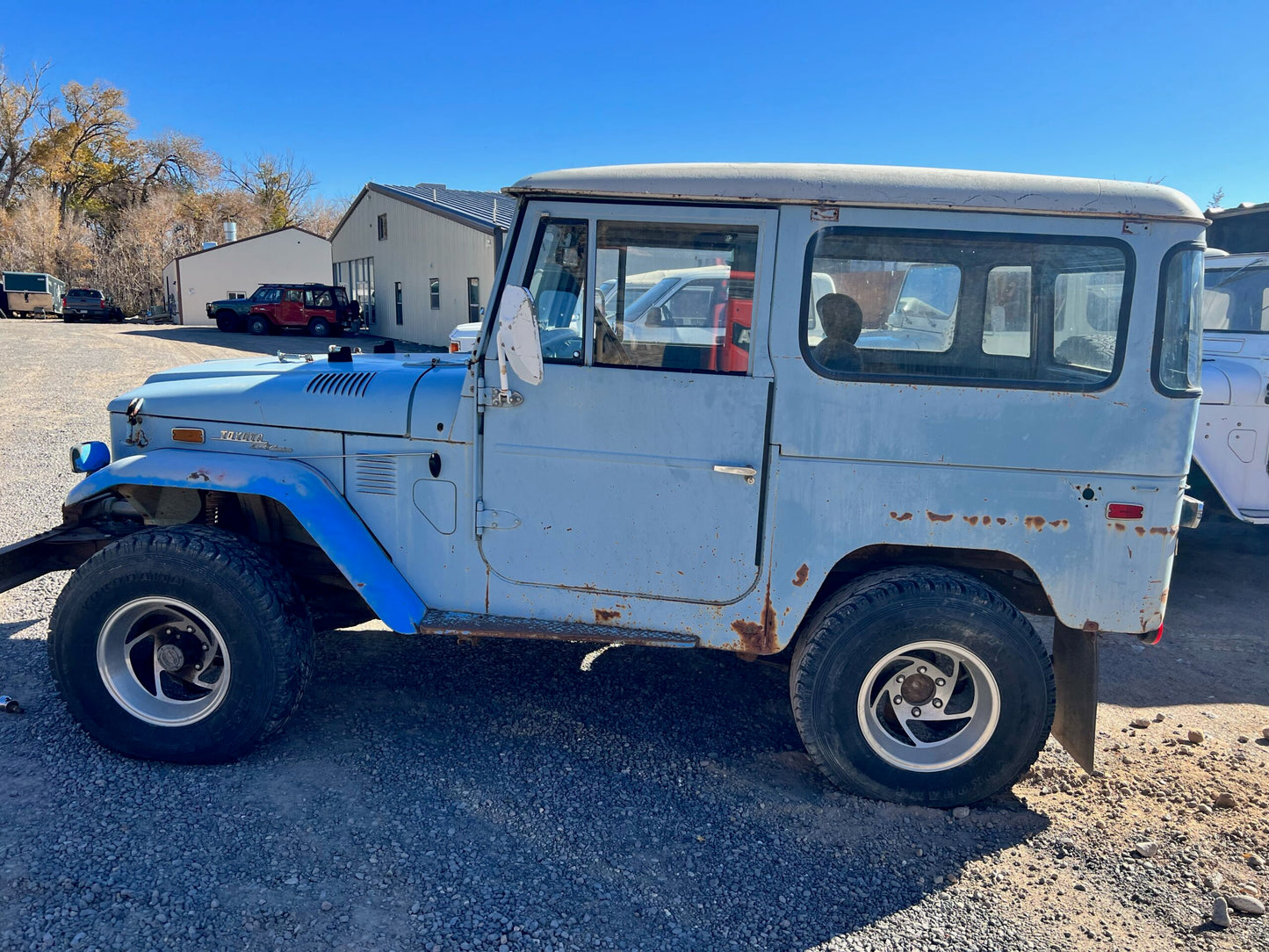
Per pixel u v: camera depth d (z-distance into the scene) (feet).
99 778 10.41
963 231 9.83
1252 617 18.25
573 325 10.43
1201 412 18.99
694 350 10.30
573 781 10.96
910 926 8.69
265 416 11.48
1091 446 9.93
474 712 12.59
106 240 181.57
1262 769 12.00
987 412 9.95
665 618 10.68
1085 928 8.72
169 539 10.52
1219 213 28.58
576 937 8.28
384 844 9.44
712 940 8.38
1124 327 9.80
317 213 235.61
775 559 10.40
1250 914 8.96
